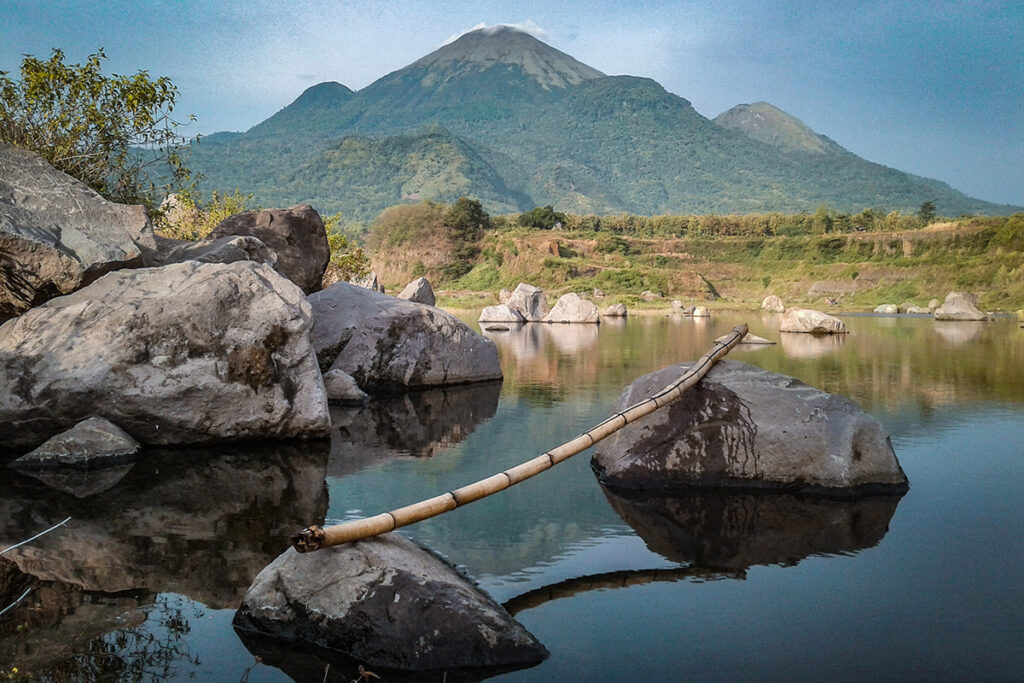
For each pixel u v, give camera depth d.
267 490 5.25
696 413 5.56
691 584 3.70
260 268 7.14
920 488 5.39
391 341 10.05
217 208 18.05
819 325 23.52
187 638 3.07
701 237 100.06
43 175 7.78
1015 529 4.50
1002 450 6.55
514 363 13.87
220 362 6.45
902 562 3.98
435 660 2.88
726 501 5.11
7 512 4.71
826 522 4.65
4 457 6.02
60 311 6.37
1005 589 3.62
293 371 6.81
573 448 4.62
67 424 6.18
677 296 66.88
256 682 2.74
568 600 3.51
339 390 9.05
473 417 8.20
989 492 5.28
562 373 12.27
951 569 3.88
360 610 2.99
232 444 6.63
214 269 6.77
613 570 3.88
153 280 6.70
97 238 7.55
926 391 10.05
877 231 98.56
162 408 6.29
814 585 3.68
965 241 74.25
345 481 5.53
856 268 73.19
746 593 3.59
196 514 4.70
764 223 108.75
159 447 6.45
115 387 6.18
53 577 3.70
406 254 86.44
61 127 10.36
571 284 67.88
